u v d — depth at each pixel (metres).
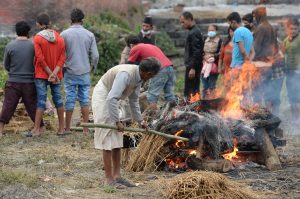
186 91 21.08
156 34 30.14
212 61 20.81
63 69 17.95
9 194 12.02
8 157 15.14
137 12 34.78
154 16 34.06
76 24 18.06
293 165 14.50
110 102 11.83
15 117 18.70
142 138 13.95
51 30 17.48
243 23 20.83
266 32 19.69
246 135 14.24
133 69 12.02
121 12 33.50
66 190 12.37
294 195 12.03
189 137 13.78
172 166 13.98
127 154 14.29
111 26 29.88
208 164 13.63
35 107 17.77
